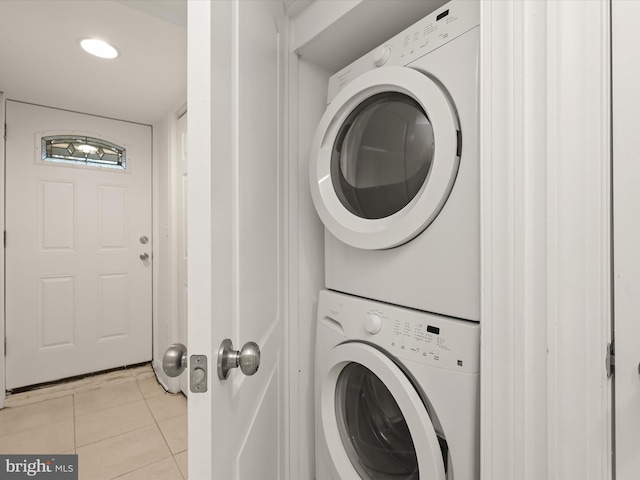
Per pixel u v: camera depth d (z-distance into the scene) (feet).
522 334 1.73
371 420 3.15
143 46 4.86
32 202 6.84
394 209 2.86
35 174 6.86
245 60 2.22
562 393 1.65
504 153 1.79
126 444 5.33
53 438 5.46
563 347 1.65
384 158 2.95
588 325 1.63
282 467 3.54
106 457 5.04
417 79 2.51
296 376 3.71
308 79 3.86
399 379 2.47
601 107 1.64
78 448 5.23
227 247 1.87
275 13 3.13
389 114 2.91
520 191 1.74
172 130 7.13
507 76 1.78
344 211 3.10
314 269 3.87
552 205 1.65
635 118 1.63
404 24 3.22
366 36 3.40
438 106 2.37
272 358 3.09
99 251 7.59
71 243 7.27
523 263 1.73
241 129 2.14
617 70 1.66
